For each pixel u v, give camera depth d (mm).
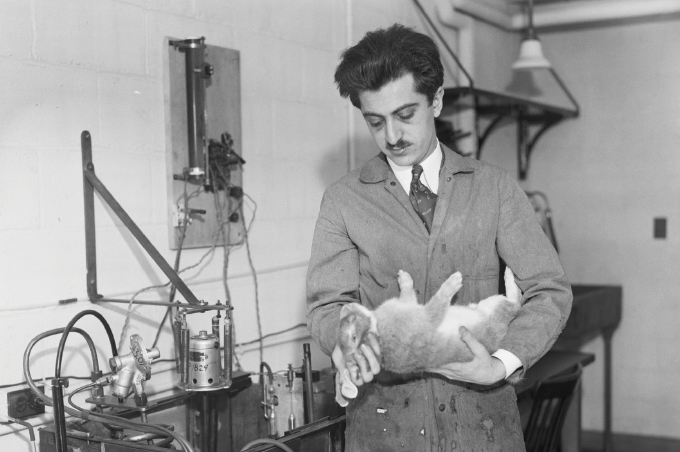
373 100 1438
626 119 4215
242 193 2568
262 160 2699
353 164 3145
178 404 2113
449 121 3881
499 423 1518
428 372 1490
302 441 1775
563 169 4383
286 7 2811
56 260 2012
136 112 2232
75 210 2061
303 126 2896
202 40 2314
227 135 2502
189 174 2344
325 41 3018
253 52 2658
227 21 2549
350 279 1589
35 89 1962
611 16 3924
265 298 2709
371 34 1480
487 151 4254
